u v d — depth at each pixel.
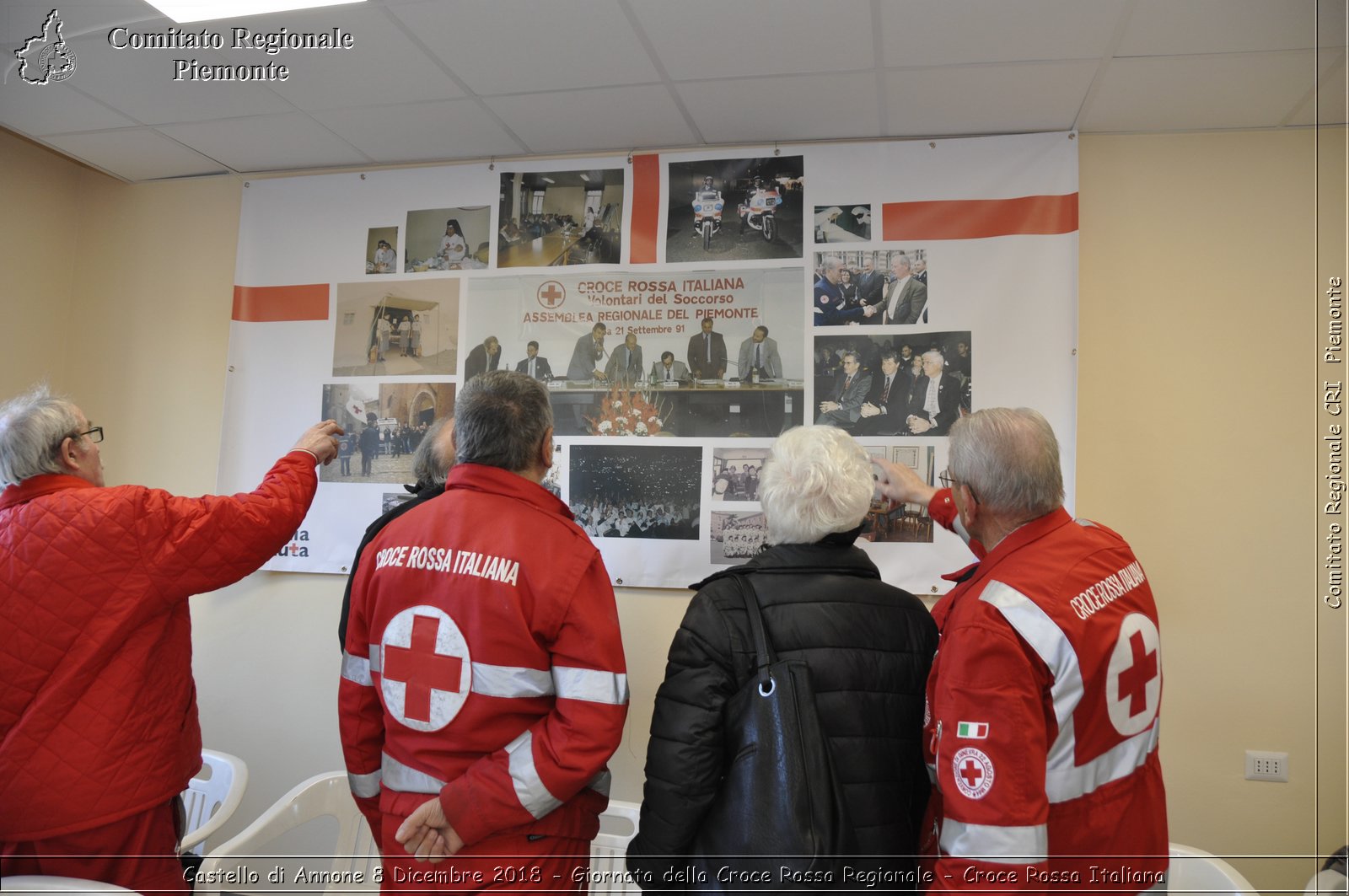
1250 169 2.51
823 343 2.64
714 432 2.69
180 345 3.14
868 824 1.21
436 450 2.06
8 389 3.00
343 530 2.91
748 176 2.73
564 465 2.77
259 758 2.93
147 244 3.20
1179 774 2.41
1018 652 1.14
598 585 1.45
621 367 2.76
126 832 1.62
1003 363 2.53
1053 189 2.54
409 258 2.94
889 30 2.05
